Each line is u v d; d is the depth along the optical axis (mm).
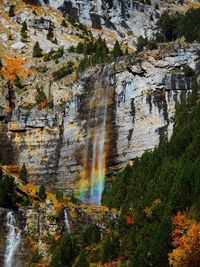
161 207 62469
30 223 67375
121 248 60969
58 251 61094
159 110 91812
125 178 78625
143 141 91062
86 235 64250
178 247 55688
